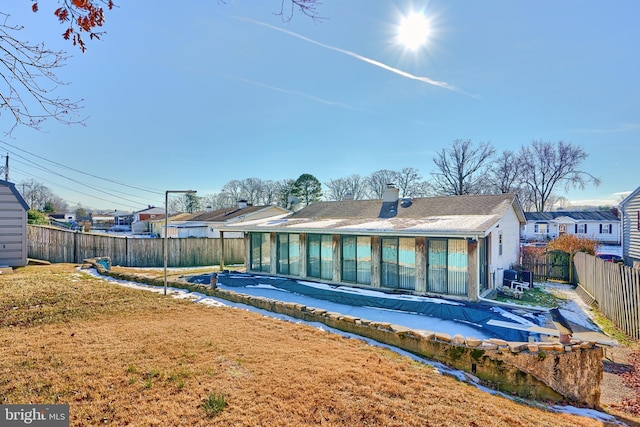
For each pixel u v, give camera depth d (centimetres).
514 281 1319
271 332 663
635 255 1841
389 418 367
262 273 1598
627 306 889
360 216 1560
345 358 542
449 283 1107
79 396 389
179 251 2145
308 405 385
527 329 784
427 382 480
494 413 405
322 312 782
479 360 576
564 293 1351
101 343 562
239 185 6500
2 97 372
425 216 1362
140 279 1192
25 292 895
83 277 1191
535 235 4091
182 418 352
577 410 530
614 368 712
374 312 961
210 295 1020
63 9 317
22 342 561
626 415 530
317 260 1425
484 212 1269
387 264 1238
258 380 441
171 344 563
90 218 6297
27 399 379
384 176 5522
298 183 4912
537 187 4569
